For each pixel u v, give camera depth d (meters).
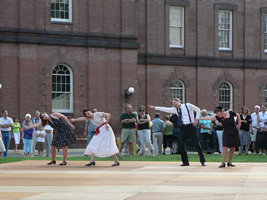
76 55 30.73
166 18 35.53
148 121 21.34
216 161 17.83
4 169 14.78
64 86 30.62
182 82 36.28
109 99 31.61
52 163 16.34
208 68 36.94
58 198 8.94
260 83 38.62
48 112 29.88
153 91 35.00
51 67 30.05
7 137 21.92
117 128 31.67
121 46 31.83
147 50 34.84
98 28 31.25
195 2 36.66
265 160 18.64
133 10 32.25
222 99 37.72
